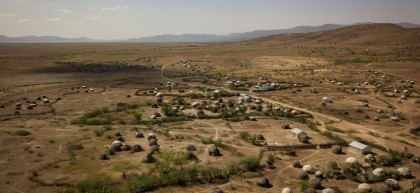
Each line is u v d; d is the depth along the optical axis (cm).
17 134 8156
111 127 8888
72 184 5678
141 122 9462
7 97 12988
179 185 5716
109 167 6375
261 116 10150
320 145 7775
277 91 14025
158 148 7231
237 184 5838
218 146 7556
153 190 5528
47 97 13062
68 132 8450
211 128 8988
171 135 8319
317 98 12675
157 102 11944
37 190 5488
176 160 6400
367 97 12800
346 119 10044
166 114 10269
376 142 8062
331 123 9588
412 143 8144
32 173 6050
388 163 6862
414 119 10050
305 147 7700
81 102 12225
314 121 9731
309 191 5466
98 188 5491
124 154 7050
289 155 7225
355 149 7456
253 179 6050
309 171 6353
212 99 12562
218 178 5994
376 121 9869
